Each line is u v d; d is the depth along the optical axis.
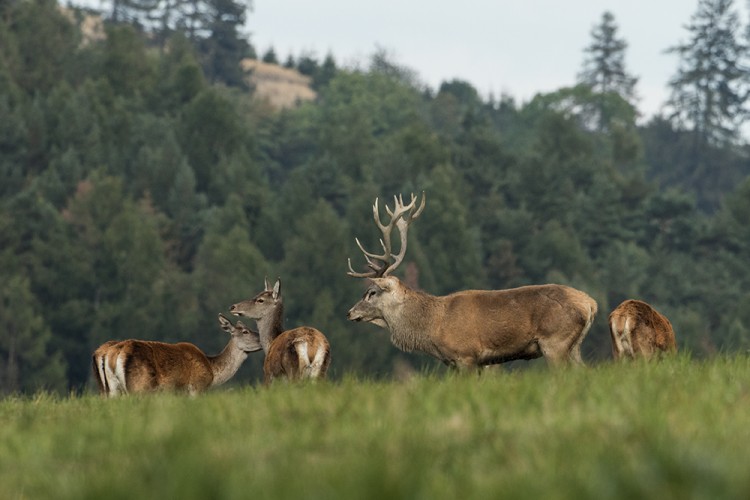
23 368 135.88
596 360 22.47
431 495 9.44
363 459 10.91
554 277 175.50
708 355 21.08
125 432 14.16
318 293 149.38
